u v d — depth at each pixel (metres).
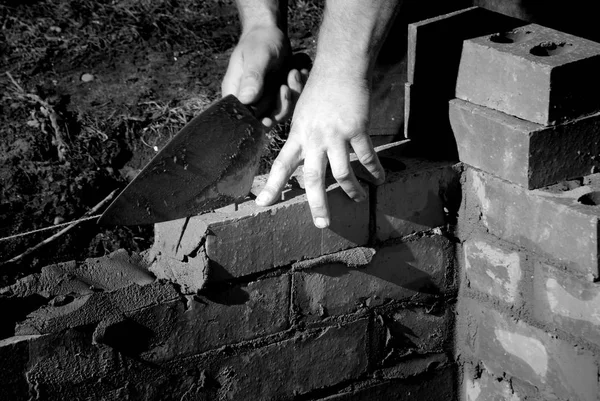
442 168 1.29
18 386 1.09
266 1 1.33
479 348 1.38
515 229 1.25
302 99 1.17
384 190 1.26
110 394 1.16
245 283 1.21
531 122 1.19
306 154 1.15
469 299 1.37
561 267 1.20
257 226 1.18
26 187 1.45
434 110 1.30
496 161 1.24
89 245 1.40
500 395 1.37
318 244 1.24
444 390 1.44
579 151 1.21
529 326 1.28
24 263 1.35
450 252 1.36
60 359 1.11
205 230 1.15
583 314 1.19
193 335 1.20
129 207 1.13
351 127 1.14
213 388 1.24
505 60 1.19
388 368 1.38
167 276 1.21
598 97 1.20
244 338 1.24
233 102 1.17
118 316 1.13
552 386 1.28
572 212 1.15
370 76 1.17
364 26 1.15
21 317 1.12
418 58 1.26
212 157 1.16
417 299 1.36
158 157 1.12
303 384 1.31
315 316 1.28
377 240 1.28
